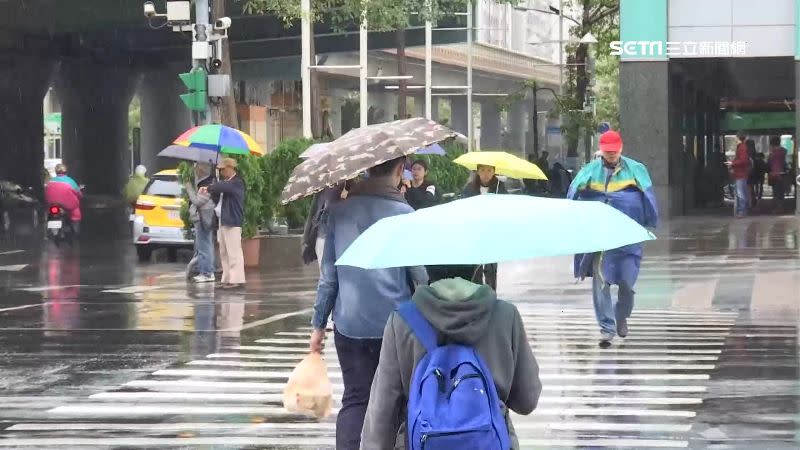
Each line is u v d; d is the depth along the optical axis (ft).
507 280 77.30
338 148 26.23
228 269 77.82
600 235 16.92
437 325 17.63
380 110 312.71
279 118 268.00
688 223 125.29
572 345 50.85
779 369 44.62
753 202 164.66
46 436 35.19
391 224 17.49
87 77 236.22
